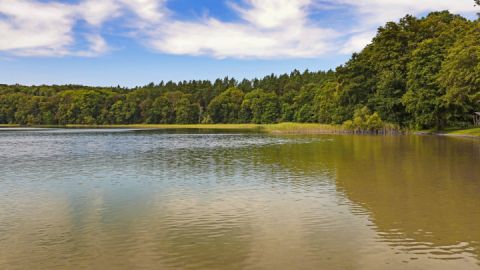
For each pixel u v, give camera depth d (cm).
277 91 18775
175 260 1133
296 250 1198
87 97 17825
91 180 2416
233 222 1495
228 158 3522
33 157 3716
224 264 1101
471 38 5816
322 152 3956
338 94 9444
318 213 1605
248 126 15500
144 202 1823
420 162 3033
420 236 1308
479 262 1098
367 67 8894
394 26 8612
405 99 7444
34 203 1822
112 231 1400
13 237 1341
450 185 2117
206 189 2108
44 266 1098
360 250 1192
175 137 7300
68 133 9281
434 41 7388
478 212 1581
